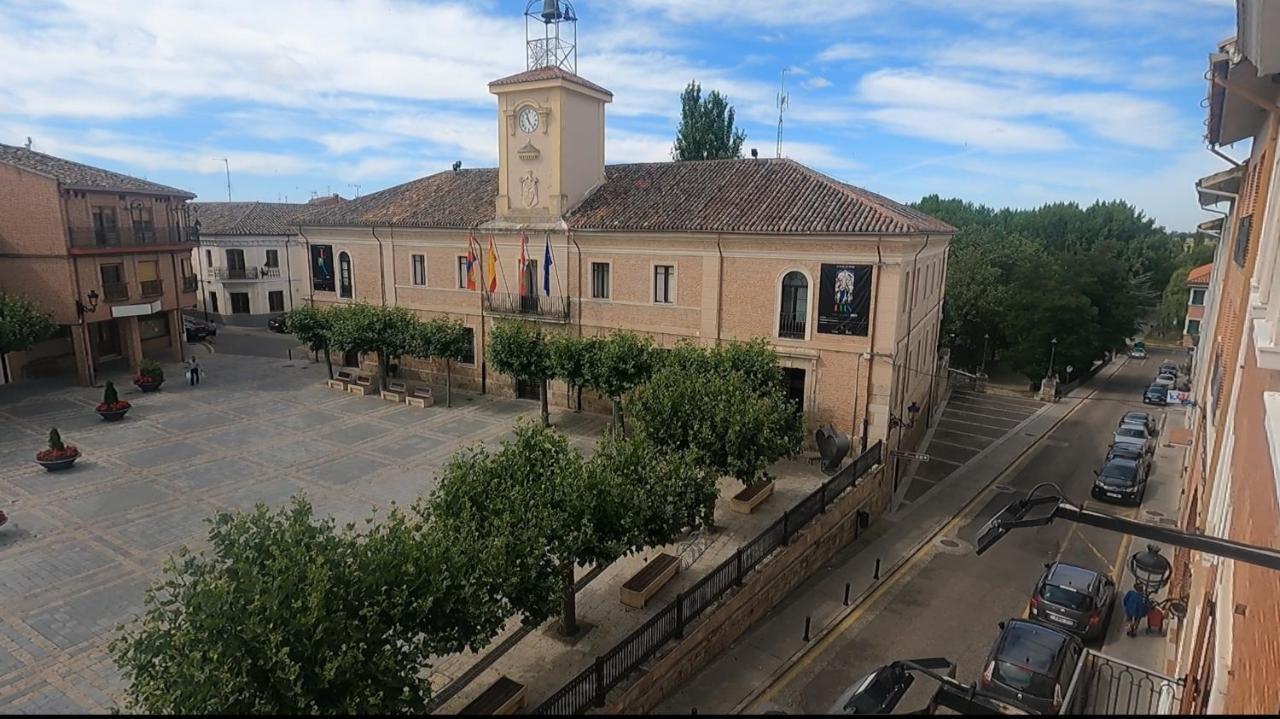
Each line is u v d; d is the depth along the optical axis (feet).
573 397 96.07
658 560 52.49
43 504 62.75
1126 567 60.54
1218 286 77.36
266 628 26.58
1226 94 36.29
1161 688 32.14
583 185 96.37
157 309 115.75
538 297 94.94
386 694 28.37
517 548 36.78
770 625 50.67
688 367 72.08
